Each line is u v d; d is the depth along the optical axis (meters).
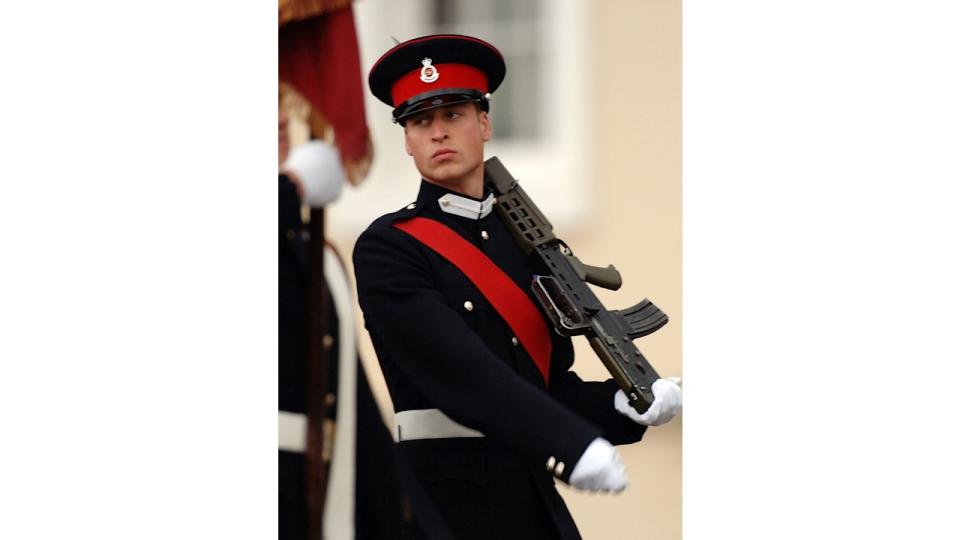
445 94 16.86
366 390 16.86
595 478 15.36
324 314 16.73
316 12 16.97
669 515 18.14
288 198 16.77
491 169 17.55
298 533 16.62
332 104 17.09
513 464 16.81
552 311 16.64
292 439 16.69
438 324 16.14
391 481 16.70
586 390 17.34
